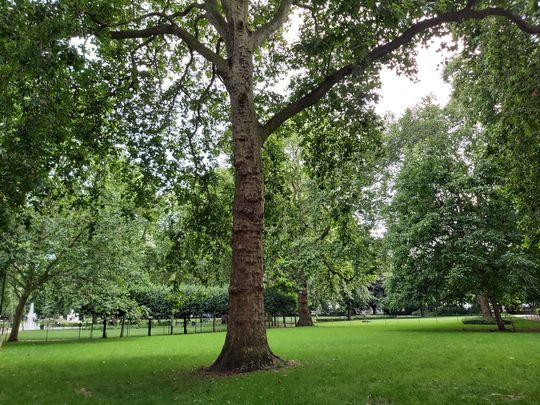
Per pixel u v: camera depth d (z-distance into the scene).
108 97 14.23
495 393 6.51
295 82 14.55
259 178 10.10
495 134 11.40
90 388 8.02
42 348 18.19
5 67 7.96
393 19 9.64
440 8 10.34
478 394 6.47
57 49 7.54
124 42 15.11
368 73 13.10
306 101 11.45
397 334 20.11
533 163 10.56
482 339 15.98
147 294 30.12
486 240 21.55
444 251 22.39
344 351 12.98
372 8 9.96
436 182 23.77
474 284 21.73
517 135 10.23
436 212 23.00
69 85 10.37
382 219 30.47
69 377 9.43
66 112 9.59
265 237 18.86
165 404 6.35
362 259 27.16
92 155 14.43
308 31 14.34
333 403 6.10
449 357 10.78
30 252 20.47
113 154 14.73
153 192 15.80
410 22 9.66
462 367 9.07
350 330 24.75
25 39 7.42
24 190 8.00
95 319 29.56
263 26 11.46
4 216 8.33
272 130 11.10
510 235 21.42
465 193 22.58
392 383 7.45
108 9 12.12
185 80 16.67
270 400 6.32
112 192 22.23
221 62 11.08
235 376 8.47
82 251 21.98
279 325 41.19
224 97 16.88
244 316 9.30
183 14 13.23
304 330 25.89
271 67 15.89
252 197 9.81
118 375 9.55
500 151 11.81
